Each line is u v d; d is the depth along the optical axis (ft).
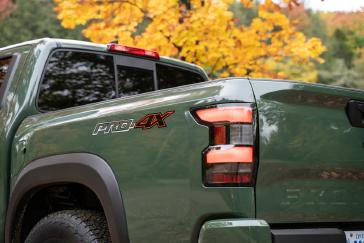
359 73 90.22
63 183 12.91
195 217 10.28
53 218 12.56
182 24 31.37
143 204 11.05
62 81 15.02
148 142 11.05
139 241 11.12
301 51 33.60
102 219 12.43
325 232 10.41
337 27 81.71
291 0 32.71
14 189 13.47
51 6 82.12
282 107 10.46
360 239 11.21
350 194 11.06
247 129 10.12
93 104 12.61
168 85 18.06
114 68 16.44
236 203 10.00
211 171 10.14
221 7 31.19
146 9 32.81
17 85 14.49
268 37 34.22
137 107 11.45
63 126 12.73
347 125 11.14
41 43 14.80
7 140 13.93
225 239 9.88
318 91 10.78
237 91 10.25
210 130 10.23
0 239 13.96
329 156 10.84
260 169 10.11
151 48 32.17
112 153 11.64
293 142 10.46
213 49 32.19
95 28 32.68
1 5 65.62
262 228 9.84
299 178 10.51
